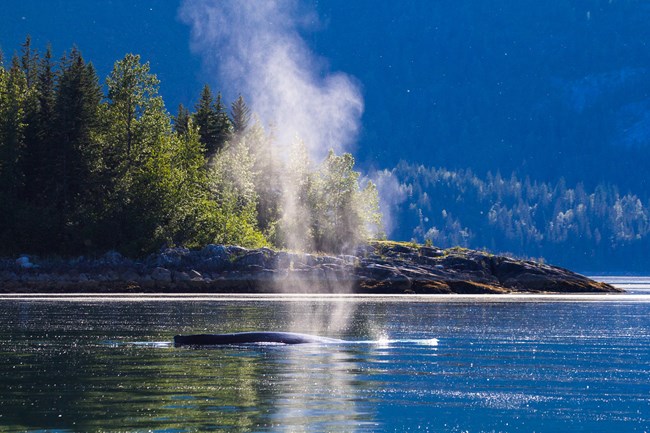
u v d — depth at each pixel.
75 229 199.88
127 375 47.78
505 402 41.19
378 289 192.12
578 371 52.28
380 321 95.06
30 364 52.47
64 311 106.38
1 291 170.38
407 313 112.88
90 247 199.12
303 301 146.00
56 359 55.06
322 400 40.62
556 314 115.12
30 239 199.38
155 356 57.00
